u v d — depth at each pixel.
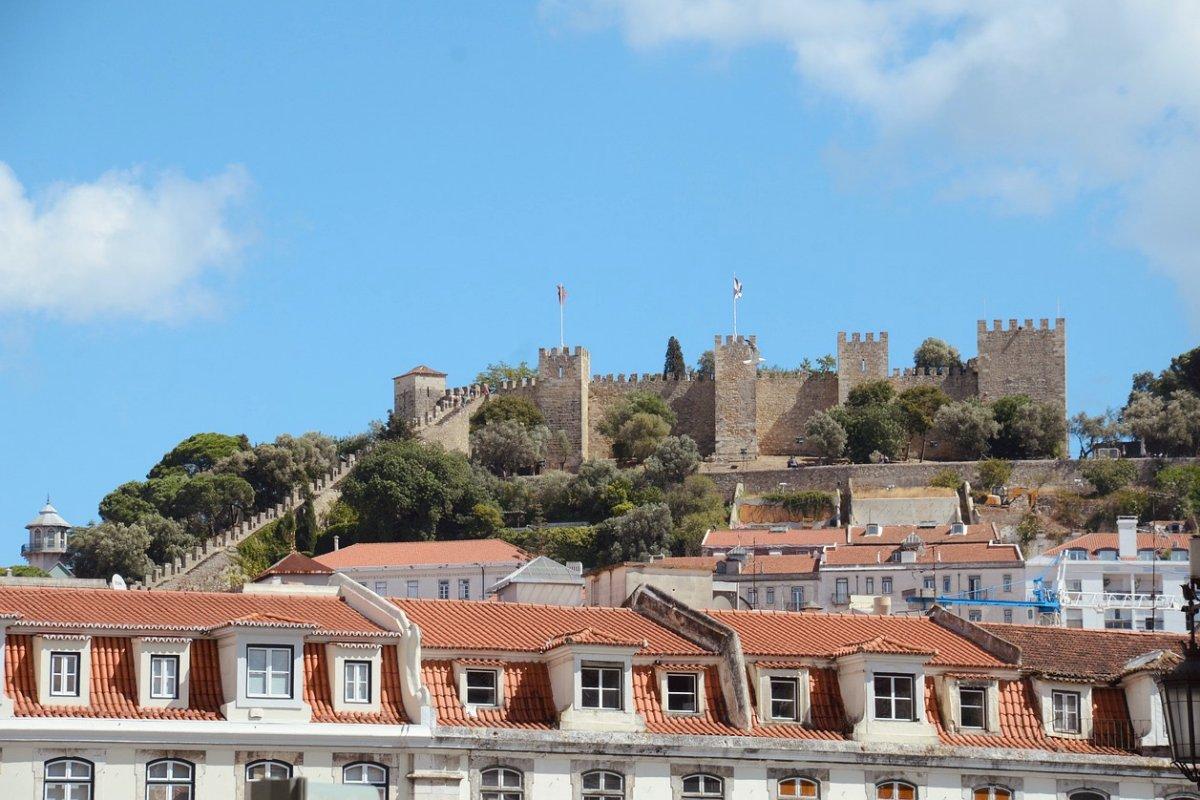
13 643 135.38
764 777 148.88
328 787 83.31
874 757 151.00
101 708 135.50
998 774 153.50
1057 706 158.88
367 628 145.75
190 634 139.50
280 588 159.62
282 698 139.25
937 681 156.88
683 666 151.38
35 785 131.75
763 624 163.12
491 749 142.62
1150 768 155.38
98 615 140.50
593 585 190.75
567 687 146.75
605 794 145.00
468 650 146.88
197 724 136.12
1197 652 88.19
